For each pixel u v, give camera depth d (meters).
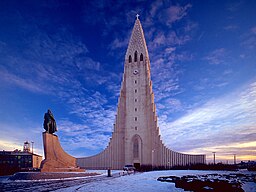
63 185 21.28
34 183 23.38
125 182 25.48
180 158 78.19
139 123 84.12
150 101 85.06
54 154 36.22
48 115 36.78
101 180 28.31
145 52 91.69
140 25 97.94
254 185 23.77
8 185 21.28
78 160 86.56
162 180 27.58
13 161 76.44
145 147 81.69
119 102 88.88
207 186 18.45
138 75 89.12
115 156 84.00
